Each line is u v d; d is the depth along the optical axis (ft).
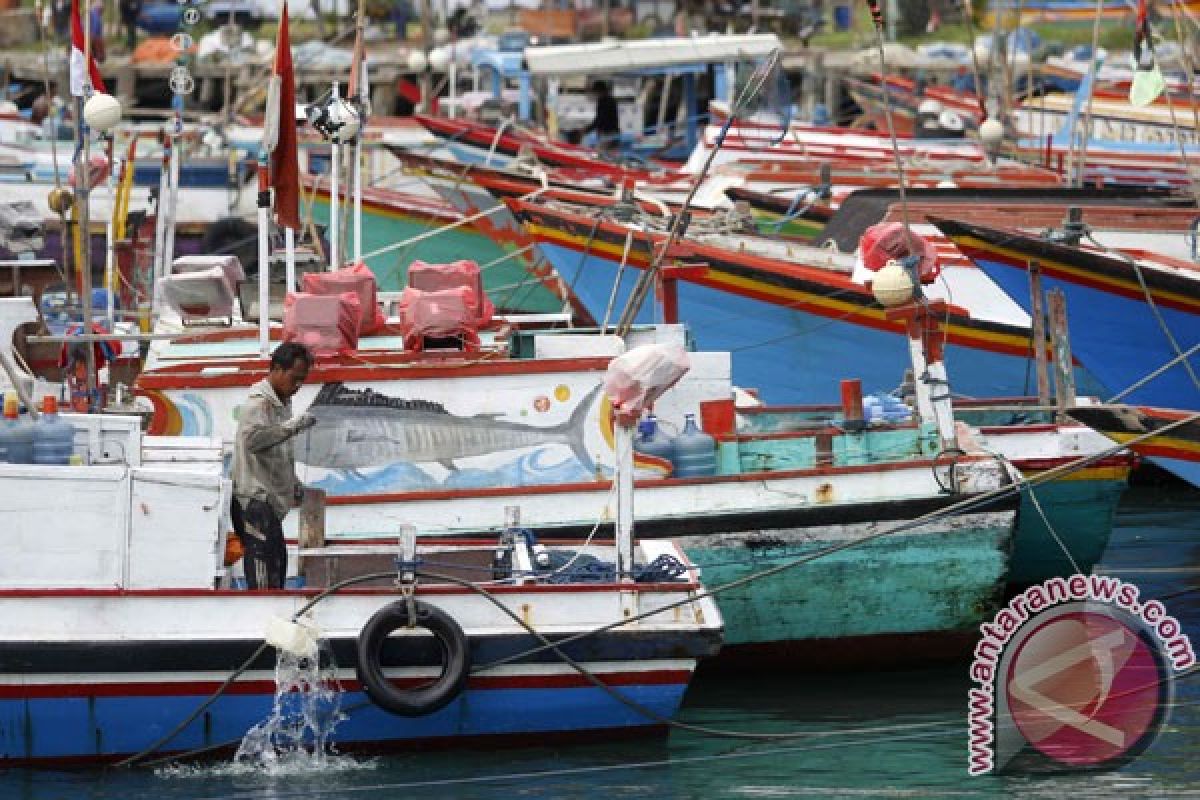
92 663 107.24
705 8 455.63
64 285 198.18
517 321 159.33
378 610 109.70
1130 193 226.17
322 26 431.43
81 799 105.19
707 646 111.55
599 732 113.70
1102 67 387.34
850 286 195.93
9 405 113.91
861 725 121.90
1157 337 176.04
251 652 108.17
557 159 300.81
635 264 206.28
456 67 401.29
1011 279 176.76
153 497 109.09
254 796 105.81
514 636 110.11
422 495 129.49
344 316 136.98
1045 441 143.95
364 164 316.60
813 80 424.46
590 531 129.18
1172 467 143.33
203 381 134.00
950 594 130.82
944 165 292.61
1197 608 149.89
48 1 300.20
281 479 113.19
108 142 168.35
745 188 262.67
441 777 109.29
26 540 108.06
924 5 454.40
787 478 130.00
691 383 139.44
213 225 277.85
